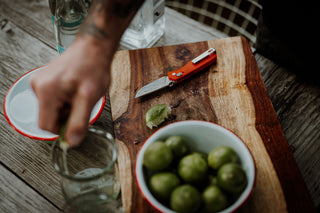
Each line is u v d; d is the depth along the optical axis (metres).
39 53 0.94
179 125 0.61
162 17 0.97
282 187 0.61
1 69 0.90
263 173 0.63
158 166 0.55
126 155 0.67
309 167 0.72
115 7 0.51
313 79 0.88
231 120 0.71
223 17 1.46
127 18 0.54
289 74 0.90
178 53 0.85
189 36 1.01
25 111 0.73
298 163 0.72
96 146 0.61
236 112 0.73
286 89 0.87
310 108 0.82
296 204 0.59
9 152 0.73
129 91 0.78
